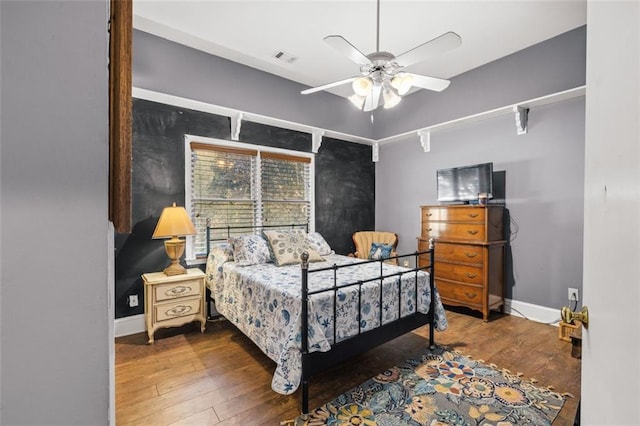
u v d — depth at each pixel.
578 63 2.84
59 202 0.43
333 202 4.44
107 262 0.46
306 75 3.76
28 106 0.41
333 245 4.44
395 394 1.93
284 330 1.90
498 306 3.31
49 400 0.43
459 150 3.87
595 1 0.71
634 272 0.49
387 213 4.81
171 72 3.01
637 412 0.47
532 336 2.80
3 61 0.40
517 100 3.26
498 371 2.20
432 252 2.60
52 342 0.43
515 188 3.36
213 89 3.26
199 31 2.86
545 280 3.15
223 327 3.04
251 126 3.64
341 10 2.54
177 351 2.52
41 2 0.42
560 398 1.88
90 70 0.45
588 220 0.75
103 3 0.46
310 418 1.72
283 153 3.91
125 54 0.46
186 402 1.86
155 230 2.94
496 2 2.44
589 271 0.73
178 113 3.12
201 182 3.30
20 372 0.42
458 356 2.43
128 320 2.82
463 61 3.45
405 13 2.56
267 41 3.01
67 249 0.44
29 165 0.42
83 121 0.44
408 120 4.37
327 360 1.88
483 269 3.15
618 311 0.55
